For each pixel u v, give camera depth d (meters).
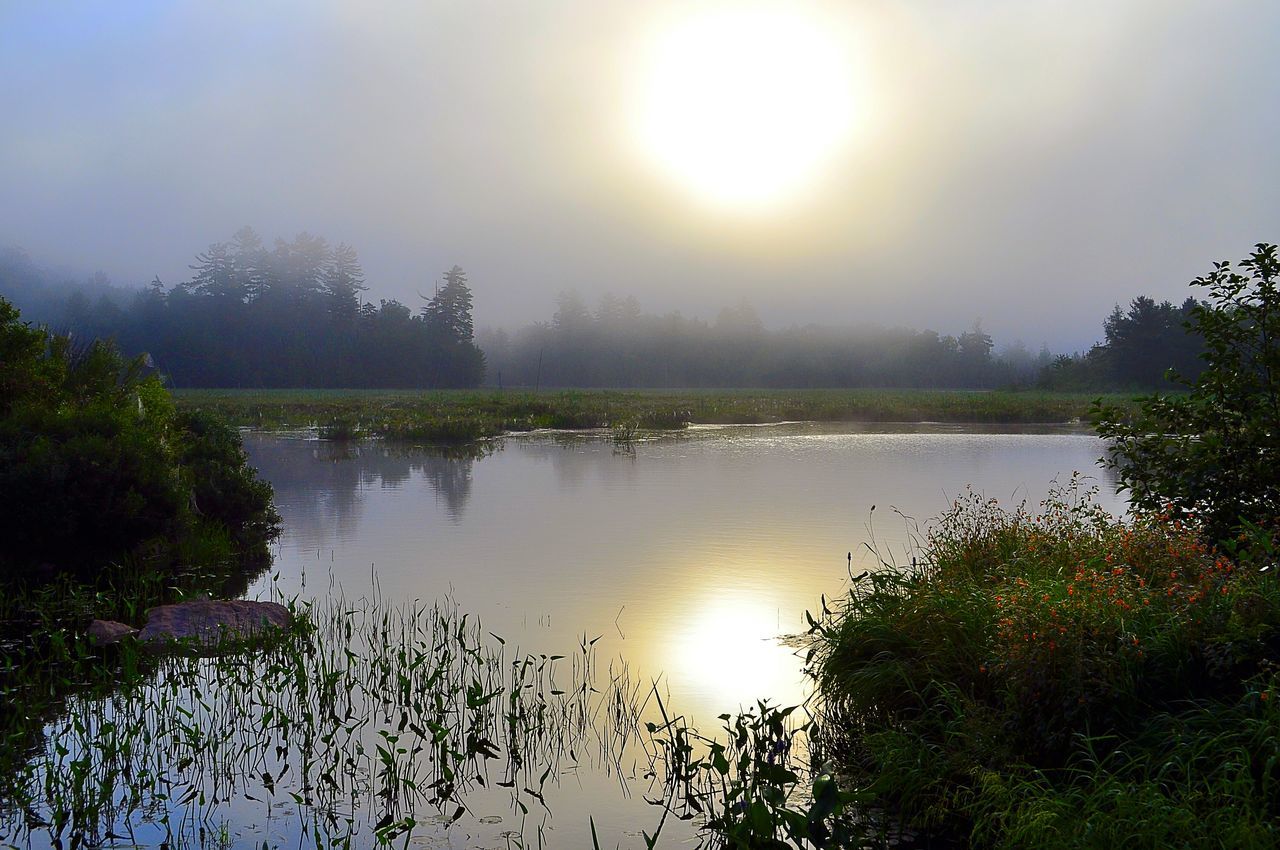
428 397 61.97
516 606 8.58
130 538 10.30
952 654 5.61
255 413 39.38
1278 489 6.36
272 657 7.09
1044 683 4.54
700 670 6.86
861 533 12.18
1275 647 4.45
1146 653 4.61
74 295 111.88
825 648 6.79
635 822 4.71
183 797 4.96
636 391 89.50
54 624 8.12
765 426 37.22
